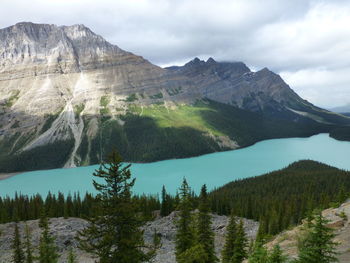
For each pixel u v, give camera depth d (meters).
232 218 47.81
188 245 43.62
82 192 195.62
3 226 80.38
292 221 84.81
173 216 92.88
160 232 81.19
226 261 44.84
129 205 23.33
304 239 24.38
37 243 67.94
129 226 24.06
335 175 165.88
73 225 82.81
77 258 62.81
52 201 117.06
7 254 62.12
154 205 118.50
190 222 45.41
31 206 108.94
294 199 114.62
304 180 158.88
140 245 24.88
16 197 127.31
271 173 184.75
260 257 24.95
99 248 23.56
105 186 23.72
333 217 42.53
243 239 43.34
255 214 102.62
